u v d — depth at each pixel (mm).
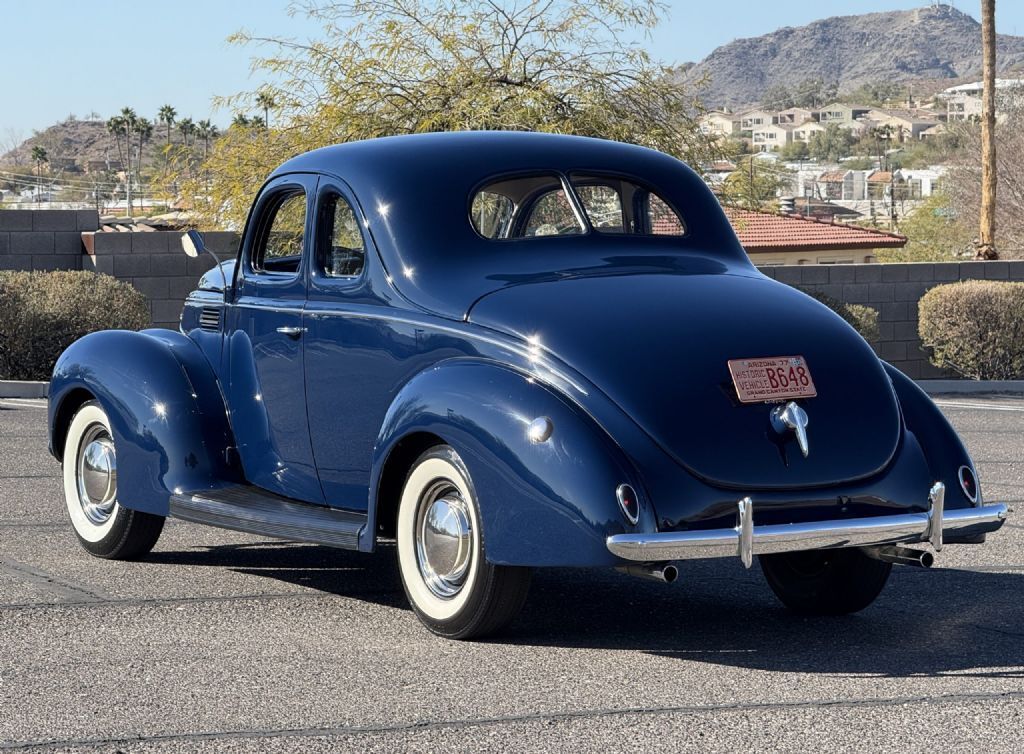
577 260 7016
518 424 6004
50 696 5539
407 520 6594
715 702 5492
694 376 6172
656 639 6586
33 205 99062
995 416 16906
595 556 5797
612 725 5191
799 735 5074
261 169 21828
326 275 7344
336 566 8273
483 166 7211
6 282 18312
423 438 6539
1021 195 49875
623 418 5992
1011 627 6883
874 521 6176
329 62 21531
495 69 21594
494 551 6039
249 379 7805
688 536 5805
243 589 7602
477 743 4980
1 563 8180
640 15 21531
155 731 5105
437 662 6090
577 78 21906
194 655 6191
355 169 7293
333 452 7207
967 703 5480
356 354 7000
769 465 6125
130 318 18734
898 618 7102
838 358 6535
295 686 5695
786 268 23422
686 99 22422
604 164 7488
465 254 6922
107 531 8312
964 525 6480
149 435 7863
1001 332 22453
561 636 6613
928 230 70562
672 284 6711
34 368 18188
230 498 7531
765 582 8039
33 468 11664
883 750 4910
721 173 23141
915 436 6672
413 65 21641
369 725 5184
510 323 6359
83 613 6988
